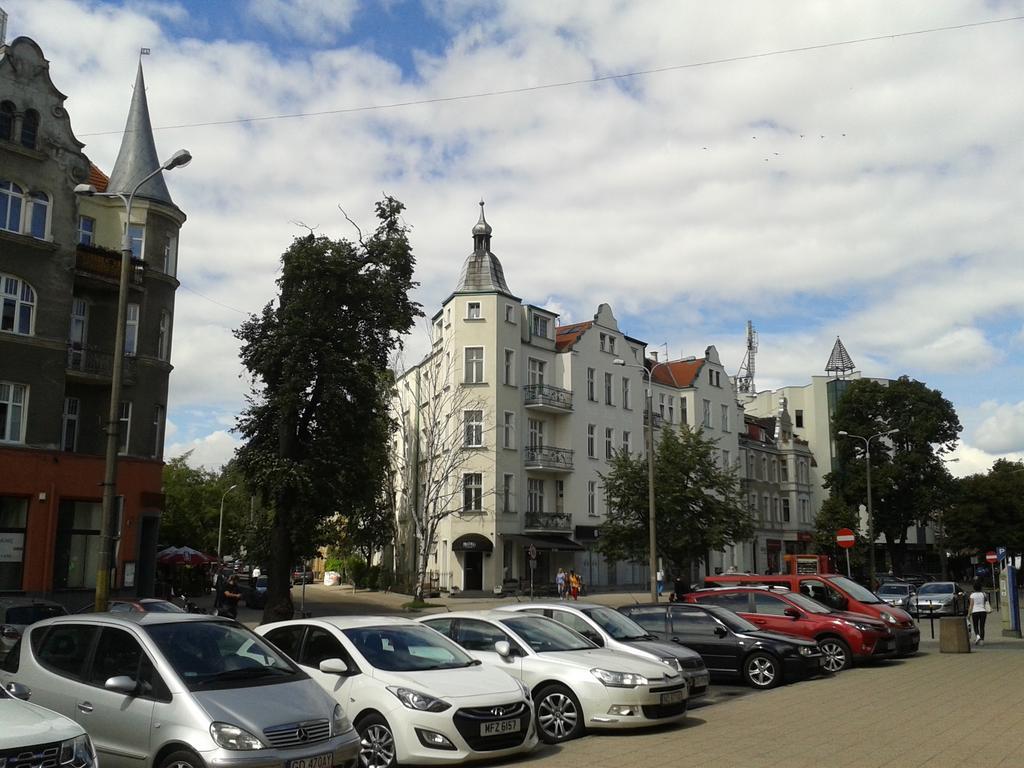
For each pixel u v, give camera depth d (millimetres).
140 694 7816
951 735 11141
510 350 52188
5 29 34938
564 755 10141
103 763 7777
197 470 69062
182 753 7285
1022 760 9633
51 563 29375
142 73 36719
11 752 5926
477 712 9305
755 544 70062
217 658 8242
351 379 29344
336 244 29688
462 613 12859
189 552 39938
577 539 54031
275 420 29719
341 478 29109
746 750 10320
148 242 34625
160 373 34344
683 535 33312
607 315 59344
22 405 29578
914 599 37969
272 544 29344
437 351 53188
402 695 9234
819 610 19531
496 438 50125
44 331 30250
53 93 31406
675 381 65812
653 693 11375
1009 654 21828
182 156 17750
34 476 29344
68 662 8477
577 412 55312
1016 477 71312
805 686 16234
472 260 53688
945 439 67000
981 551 73375
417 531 47938
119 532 31531
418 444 51969
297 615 35719
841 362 102188
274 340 28969
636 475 34344
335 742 7711
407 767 9234
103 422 32750
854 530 62219
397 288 30672
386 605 42688
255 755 7176
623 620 14133
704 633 16781
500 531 49406
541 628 12617
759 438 74500
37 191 30703
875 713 12969
